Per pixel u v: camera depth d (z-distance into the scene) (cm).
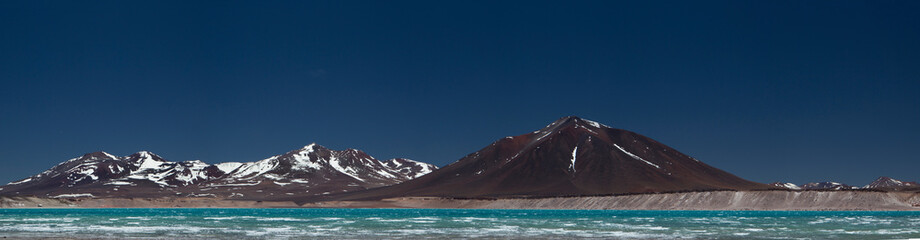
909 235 8244
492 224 10781
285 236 8131
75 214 15962
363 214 16925
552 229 9400
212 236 8069
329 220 12319
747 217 13950
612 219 12888
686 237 8050
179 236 8025
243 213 17875
